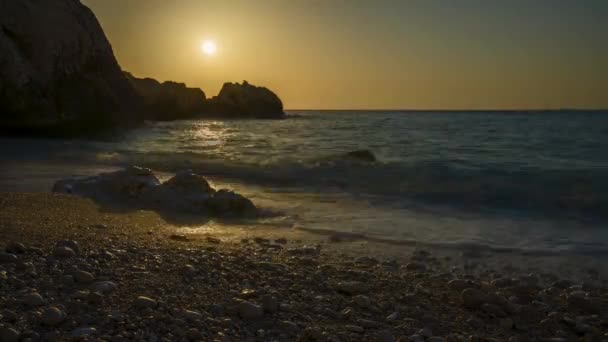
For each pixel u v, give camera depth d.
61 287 3.76
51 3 29.59
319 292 4.16
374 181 11.18
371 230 6.81
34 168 12.95
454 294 4.31
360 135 27.92
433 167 12.98
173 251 5.26
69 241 5.06
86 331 2.95
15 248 4.75
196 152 17.66
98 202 8.23
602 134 25.95
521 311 3.95
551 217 7.71
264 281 4.35
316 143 22.22
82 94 29.56
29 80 25.17
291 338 3.18
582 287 4.63
